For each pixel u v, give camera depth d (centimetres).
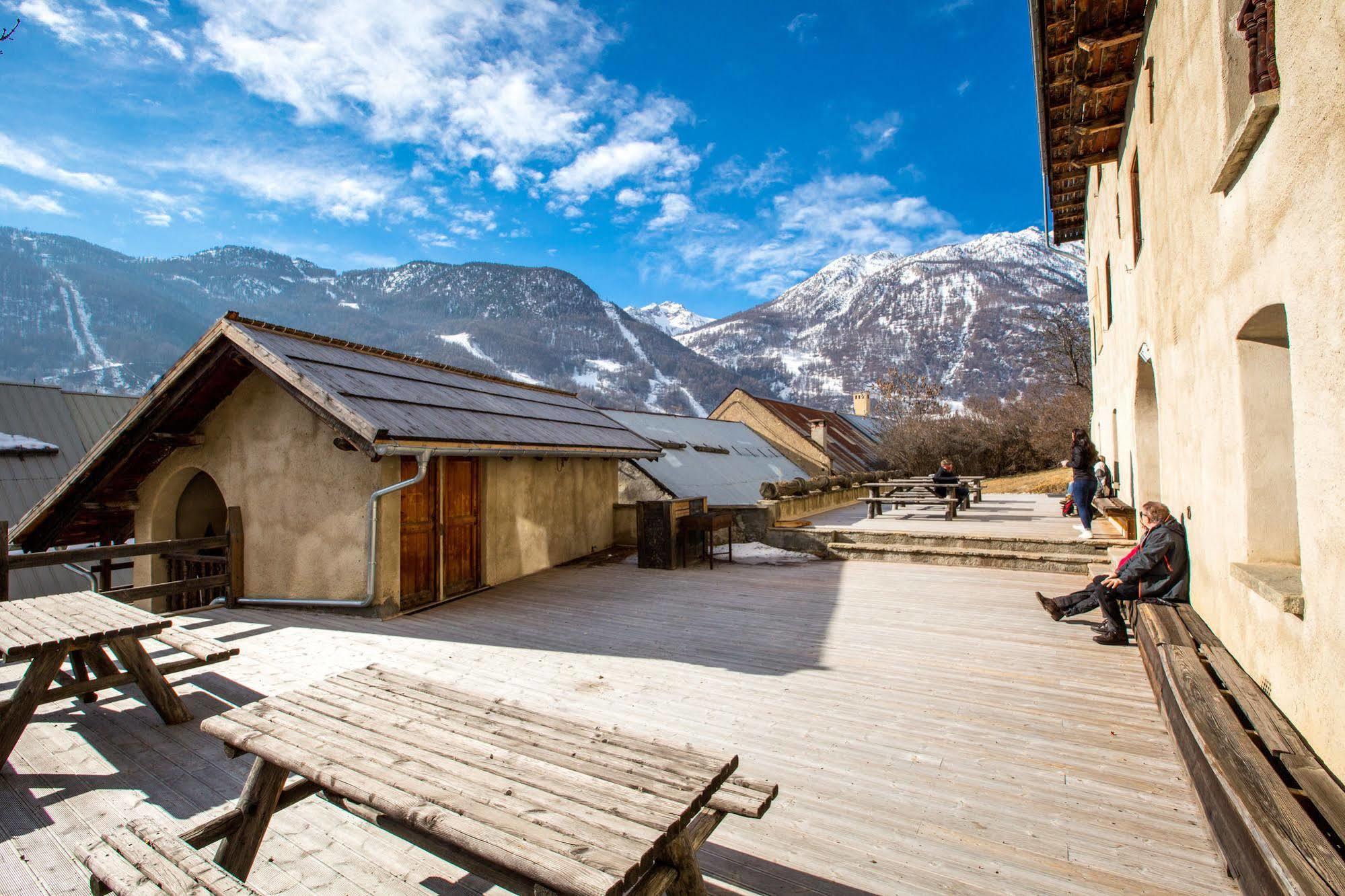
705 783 245
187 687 547
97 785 384
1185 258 569
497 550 1005
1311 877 212
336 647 661
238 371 836
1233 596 457
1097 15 758
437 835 216
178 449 921
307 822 345
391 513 802
